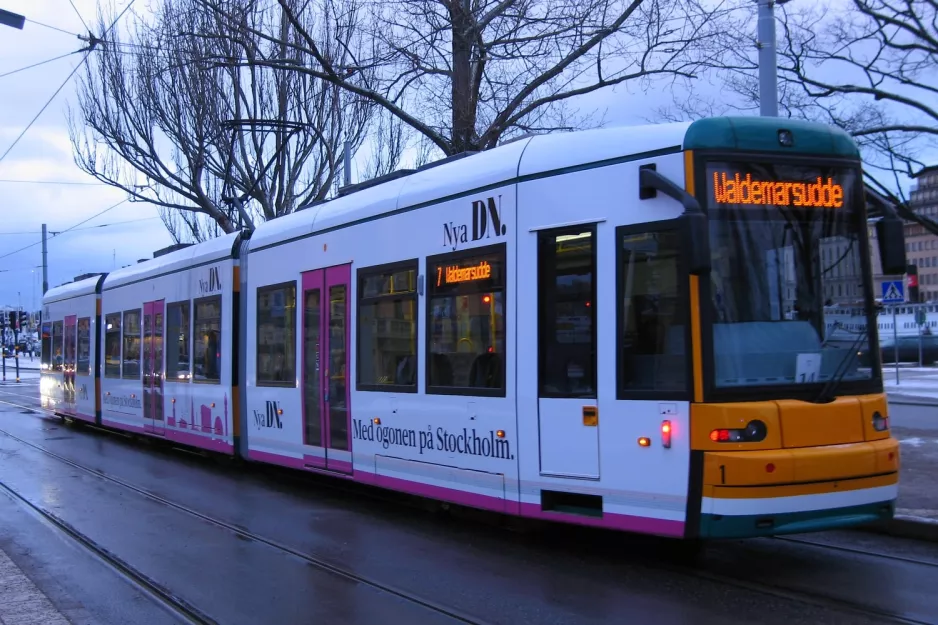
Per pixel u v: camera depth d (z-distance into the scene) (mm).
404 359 8180
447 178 7812
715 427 5625
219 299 12078
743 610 5387
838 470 5680
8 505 9586
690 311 5770
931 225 13461
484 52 12219
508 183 7062
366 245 8852
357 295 8953
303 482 11242
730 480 5543
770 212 5996
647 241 6066
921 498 8094
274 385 10594
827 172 6211
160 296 14406
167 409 13836
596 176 6422
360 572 6531
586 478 6320
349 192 10016
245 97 21344
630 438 6055
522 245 6891
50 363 21188
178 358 13500
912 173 13344
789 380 5840
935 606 5422
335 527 8234
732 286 5828
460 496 7395
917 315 38000
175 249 14859
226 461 13016
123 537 7879
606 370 6223
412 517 8703
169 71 19547
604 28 11734
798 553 6855
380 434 8477
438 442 7672
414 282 8094
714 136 5930
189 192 23609
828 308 6078
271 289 10773
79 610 5688
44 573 6672
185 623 5418
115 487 10852
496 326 7086
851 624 5086
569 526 7988
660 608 5465
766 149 6027
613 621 5238
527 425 6750
